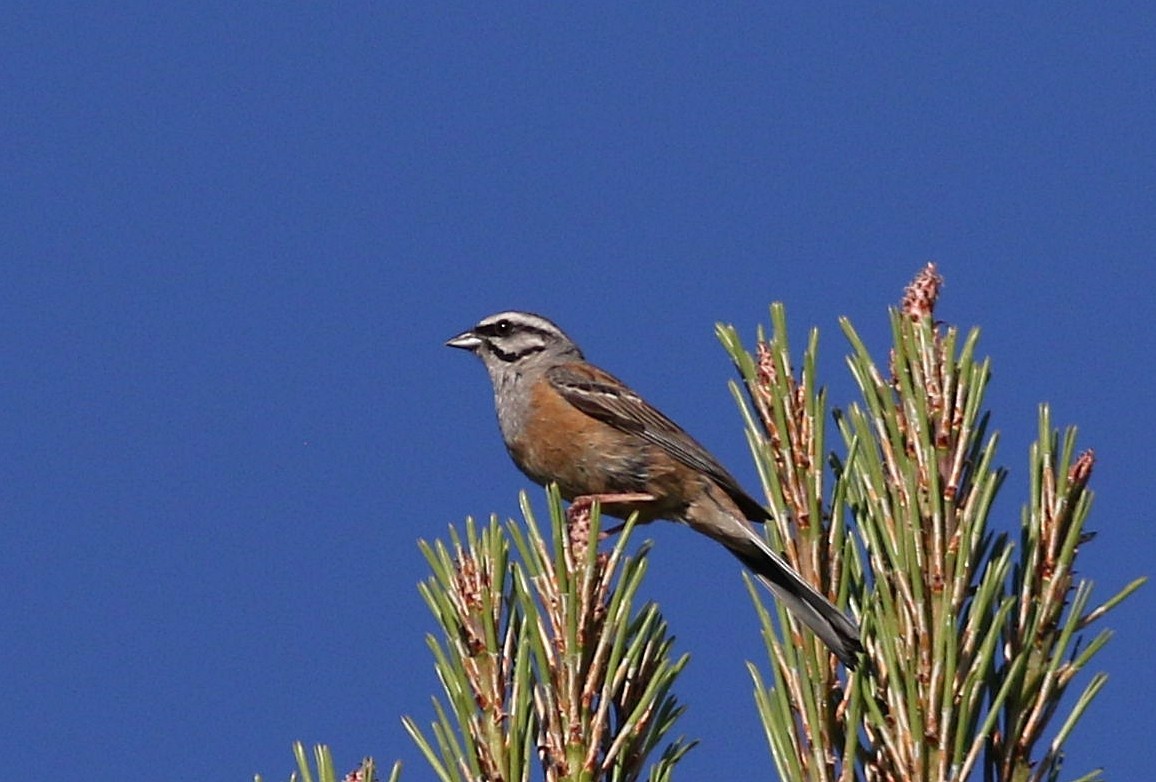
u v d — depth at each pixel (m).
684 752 5.73
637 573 5.79
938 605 6.19
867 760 6.12
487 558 5.93
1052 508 6.40
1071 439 6.45
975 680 5.80
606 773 5.75
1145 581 6.18
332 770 5.47
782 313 7.27
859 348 6.88
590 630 5.82
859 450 6.67
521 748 5.62
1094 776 5.58
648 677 6.03
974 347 6.70
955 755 5.84
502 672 5.84
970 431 6.60
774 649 6.33
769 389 7.19
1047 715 6.11
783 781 6.12
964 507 6.52
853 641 6.34
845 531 6.85
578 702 5.72
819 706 6.21
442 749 5.70
